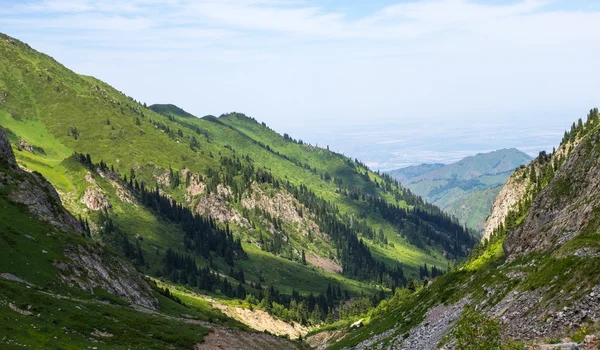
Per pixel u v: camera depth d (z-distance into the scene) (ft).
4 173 387.14
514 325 188.34
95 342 211.20
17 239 310.65
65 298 267.80
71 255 333.62
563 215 301.84
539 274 215.10
